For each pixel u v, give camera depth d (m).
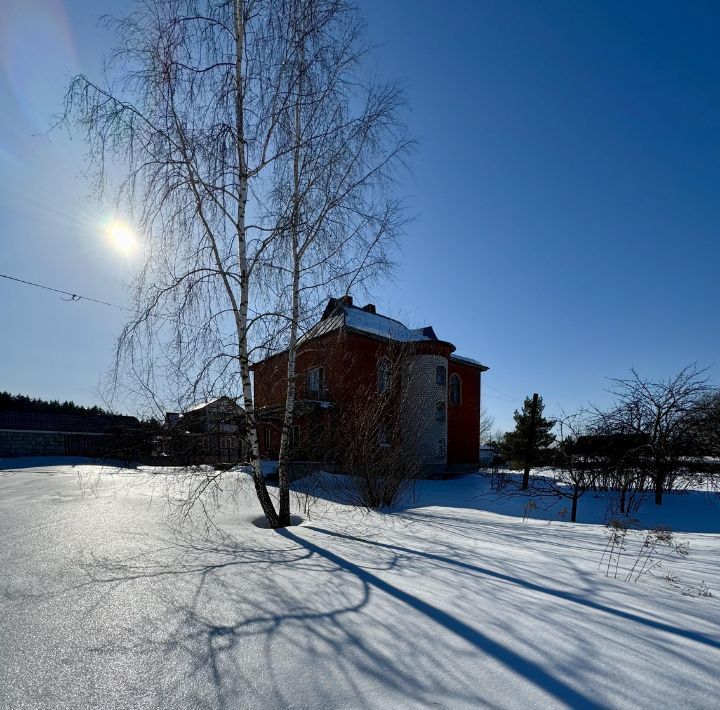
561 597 3.04
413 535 5.44
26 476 10.62
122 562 3.70
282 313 6.23
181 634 2.36
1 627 2.43
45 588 3.04
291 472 10.88
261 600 2.87
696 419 9.27
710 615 2.75
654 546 4.76
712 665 2.10
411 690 1.85
